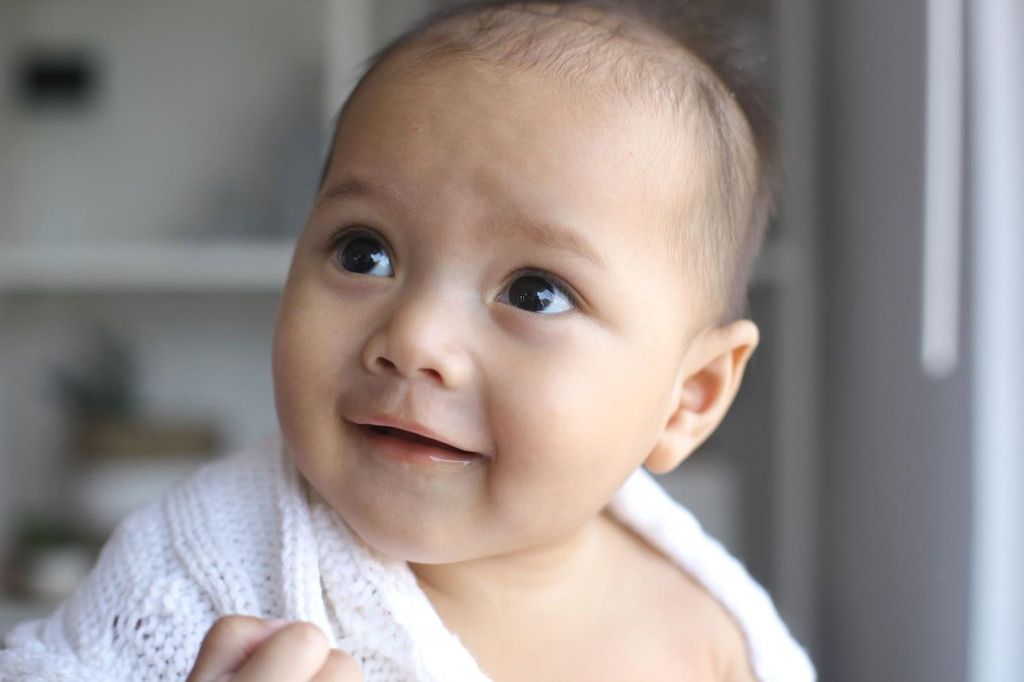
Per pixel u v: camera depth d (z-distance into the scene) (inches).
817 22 66.4
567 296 23.2
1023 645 45.3
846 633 63.1
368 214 23.1
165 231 72.4
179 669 22.4
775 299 64.5
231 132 72.4
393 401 21.8
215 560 23.5
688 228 25.9
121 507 67.0
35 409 76.8
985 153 44.4
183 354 77.0
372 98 24.3
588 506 24.0
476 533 22.9
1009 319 44.7
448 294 22.5
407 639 23.0
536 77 23.9
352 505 22.7
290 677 18.2
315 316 23.0
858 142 61.1
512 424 22.3
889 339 57.1
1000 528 45.7
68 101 72.4
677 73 26.7
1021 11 42.5
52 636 23.6
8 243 72.1
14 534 73.1
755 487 67.6
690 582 30.4
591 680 26.7
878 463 58.5
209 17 72.5
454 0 54.1
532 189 22.7
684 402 28.8
